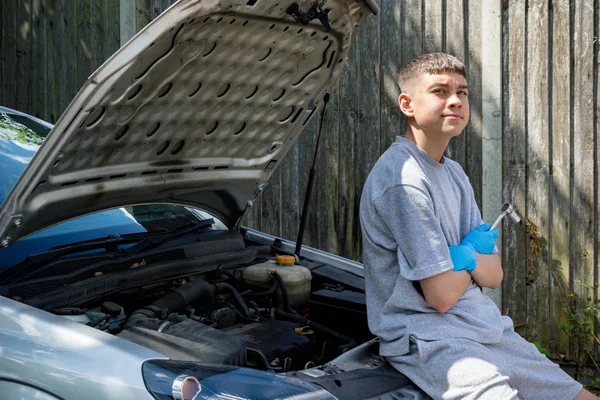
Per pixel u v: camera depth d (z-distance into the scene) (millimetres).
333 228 5160
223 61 2502
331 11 2596
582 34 4332
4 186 2857
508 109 4559
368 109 4977
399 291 2234
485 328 2244
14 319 2131
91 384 1901
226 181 3160
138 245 2879
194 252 3008
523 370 2287
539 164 4488
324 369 2229
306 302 3113
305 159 5238
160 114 2537
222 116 2797
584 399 2361
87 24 6062
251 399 1794
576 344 4434
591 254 4383
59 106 6348
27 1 6434
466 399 2057
